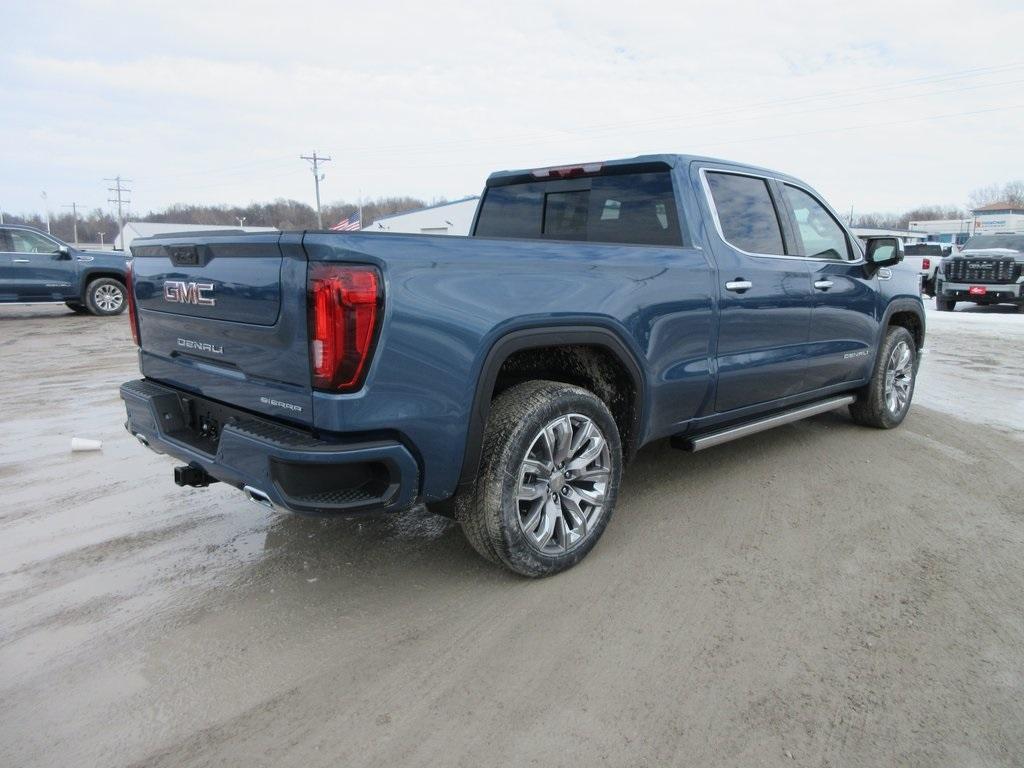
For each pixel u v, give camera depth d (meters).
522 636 2.47
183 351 2.92
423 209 40.88
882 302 4.81
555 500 2.87
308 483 2.28
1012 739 1.96
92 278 13.97
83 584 2.87
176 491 3.95
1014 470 4.22
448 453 2.48
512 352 2.61
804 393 4.28
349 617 2.60
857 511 3.57
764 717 2.05
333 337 2.21
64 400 6.36
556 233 4.01
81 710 2.11
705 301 3.39
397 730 2.01
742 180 3.87
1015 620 2.56
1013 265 14.40
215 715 2.08
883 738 1.97
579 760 1.89
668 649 2.39
